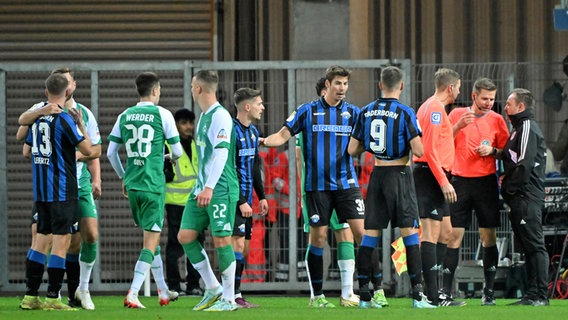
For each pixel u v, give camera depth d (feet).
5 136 152.05
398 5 169.17
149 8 169.37
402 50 169.48
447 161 112.16
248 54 169.68
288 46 168.45
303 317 95.50
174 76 158.30
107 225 155.12
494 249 120.78
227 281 103.24
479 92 118.73
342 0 164.35
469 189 118.83
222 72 153.07
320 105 111.14
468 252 148.77
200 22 169.68
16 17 168.96
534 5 171.01
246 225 122.11
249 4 169.48
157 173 109.91
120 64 151.74
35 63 151.43
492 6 170.81
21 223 155.43
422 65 152.46
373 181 106.32
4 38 168.96
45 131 104.99
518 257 144.05
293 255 149.59
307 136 111.04
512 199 119.03
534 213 118.52
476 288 143.95
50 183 105.19
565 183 141.79
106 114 156.76
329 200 111.65
